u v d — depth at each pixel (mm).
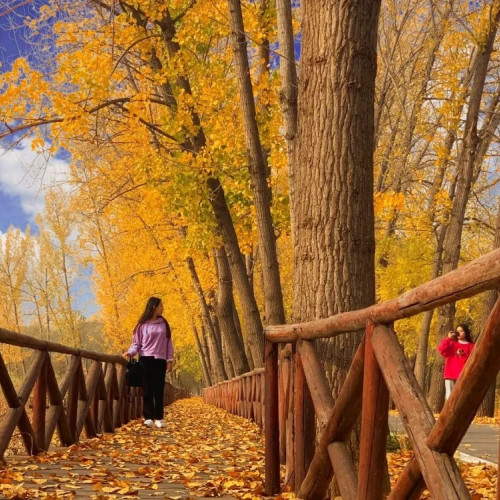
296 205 5367
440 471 2123
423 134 17875
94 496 4469
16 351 40156
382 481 2910
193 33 13383
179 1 13180
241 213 15016
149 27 14305
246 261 23141
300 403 4434
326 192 5109
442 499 2078
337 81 5121
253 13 12805
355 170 5098
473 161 16906
